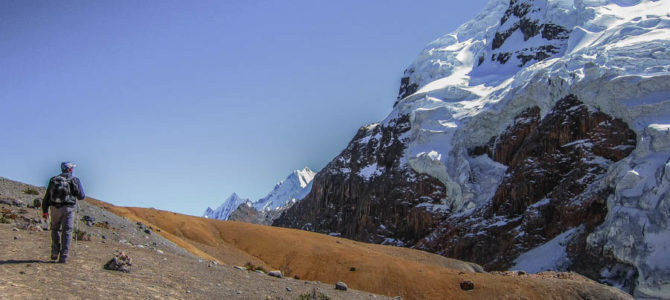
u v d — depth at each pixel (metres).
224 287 14.81
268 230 54.53
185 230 50.94
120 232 26.56
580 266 67.62
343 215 134.00
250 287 15.85
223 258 45.31
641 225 62.88
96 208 30.62
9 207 21.72
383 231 110.75
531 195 87.88
